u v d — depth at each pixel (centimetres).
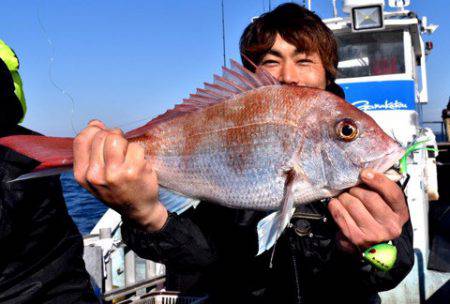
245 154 53
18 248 58
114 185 46
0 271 57
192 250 59
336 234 57
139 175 47
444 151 273
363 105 152
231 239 65
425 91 203
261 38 70
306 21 70
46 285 61
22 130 65
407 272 58
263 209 53
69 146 48
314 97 54
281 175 52
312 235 60
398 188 48
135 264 116
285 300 65
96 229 134
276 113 53
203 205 66
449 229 186
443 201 256
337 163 52
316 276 62
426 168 155
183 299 102
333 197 53
